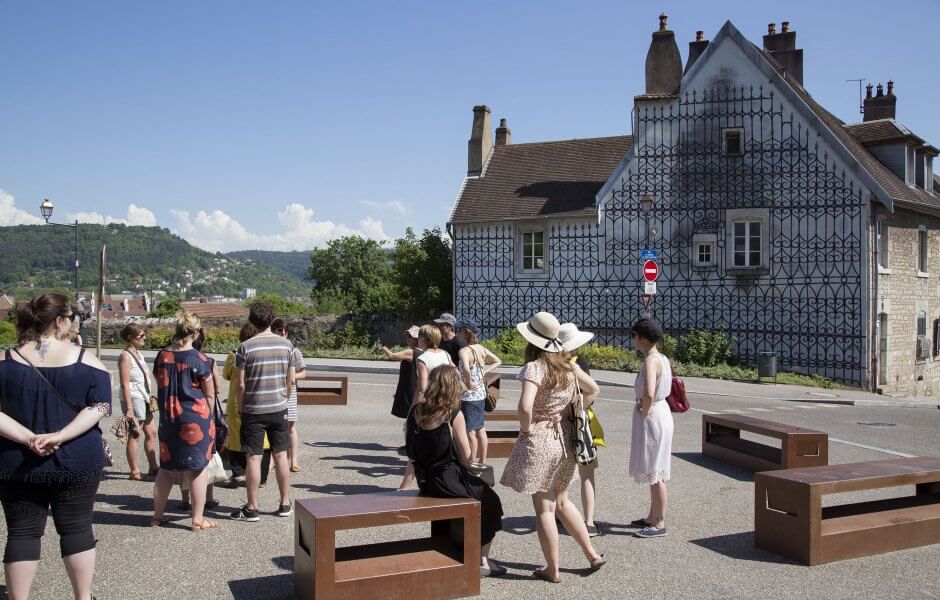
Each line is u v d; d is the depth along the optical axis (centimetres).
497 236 2577
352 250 6103
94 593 496
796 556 575
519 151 2945
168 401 630
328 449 982
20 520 429
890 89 3078
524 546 610
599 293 2431
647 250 1922
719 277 2283
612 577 540
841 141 2164
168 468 630
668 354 2252
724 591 514
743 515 707
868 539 590
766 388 1864
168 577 527
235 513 665
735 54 2264
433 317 2789
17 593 424
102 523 650
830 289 2139
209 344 2783
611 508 727
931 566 566
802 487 571
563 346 541
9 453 424
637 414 639
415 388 791
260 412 659
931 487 685
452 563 495
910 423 1353
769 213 2225
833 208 2134
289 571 542
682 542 624
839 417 1422
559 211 2486
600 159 2738
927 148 2588
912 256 2389
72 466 432
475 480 525
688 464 935
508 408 1366
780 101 2211
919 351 2423
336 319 2897
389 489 774
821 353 2147
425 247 2881
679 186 2331
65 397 438
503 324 2569
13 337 3650
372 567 485
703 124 2302
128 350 807
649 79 2453
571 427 532
